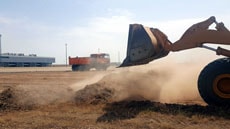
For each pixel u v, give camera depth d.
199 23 8.27
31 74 30.12
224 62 7.59
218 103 7.62
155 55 8.56
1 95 9.47
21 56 83.38
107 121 6.96
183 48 8.40
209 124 6.57
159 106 8.02
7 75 28.06
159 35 8.70
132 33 8.66
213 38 8.04
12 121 7.18
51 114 7.84
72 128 6.47
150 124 6.61
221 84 7.58
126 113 7.62
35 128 6.54
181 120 6.90
